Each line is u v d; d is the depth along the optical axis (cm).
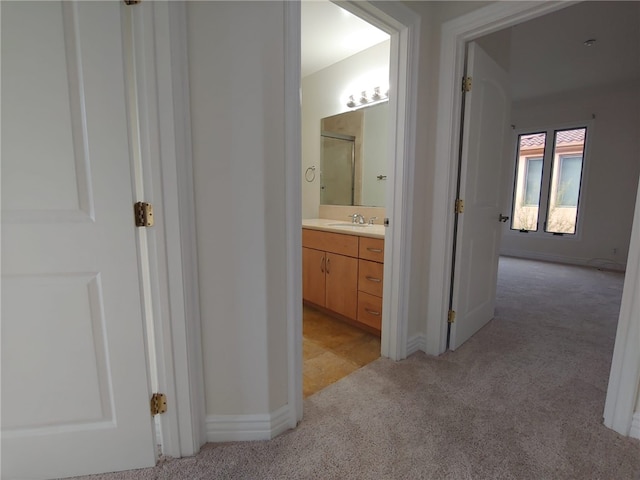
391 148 190
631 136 439
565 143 505
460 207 200
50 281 107
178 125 110
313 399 165
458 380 181
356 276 244
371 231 245
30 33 95
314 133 347
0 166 99
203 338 128
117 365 115
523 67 371
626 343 134
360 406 159
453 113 188
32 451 114
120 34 101
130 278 112
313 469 121
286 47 122
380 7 156
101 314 112
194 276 122
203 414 132
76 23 98
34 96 98
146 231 113
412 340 212
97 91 102
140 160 110
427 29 186
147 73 105
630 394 135
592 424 145
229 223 122
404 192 188
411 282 204
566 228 517
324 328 262
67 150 102
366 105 294
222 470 121
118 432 119
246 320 130
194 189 118
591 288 368
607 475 118
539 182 539
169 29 104
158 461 125
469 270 219
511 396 166
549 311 292
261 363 133
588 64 364
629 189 446
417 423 146
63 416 115
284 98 124
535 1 152
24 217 102
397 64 181
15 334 107
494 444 133
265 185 124
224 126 117
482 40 210
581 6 252
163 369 121
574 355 209
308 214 361
